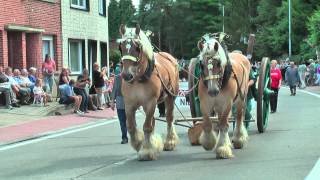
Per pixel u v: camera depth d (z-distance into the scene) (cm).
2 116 1825
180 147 1176
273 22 6116
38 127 1625
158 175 893
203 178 860
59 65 2511
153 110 1022
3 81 1952
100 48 3045
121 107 1262
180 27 9338
